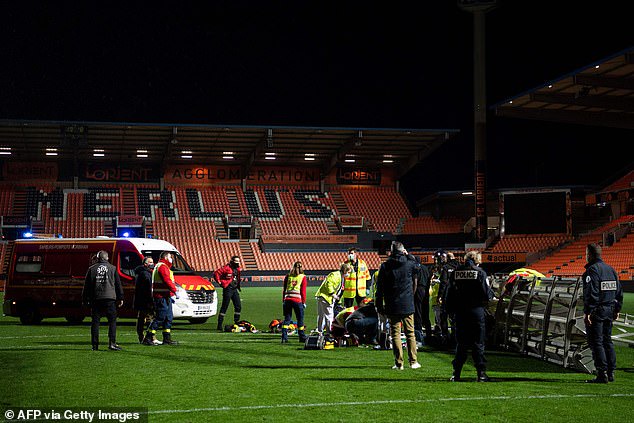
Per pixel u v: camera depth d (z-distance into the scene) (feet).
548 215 183.32
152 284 52.16
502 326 50.83
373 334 50.98
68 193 203.82
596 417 26.66
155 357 44.34
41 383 34.17
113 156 207.92
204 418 26.32
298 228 210.79
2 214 193.67
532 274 49.29
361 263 58.18
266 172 223.51
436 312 53.26
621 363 42.42
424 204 226.38
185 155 209.05
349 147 196.95
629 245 162.20
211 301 73.41
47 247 73.20
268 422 25.68
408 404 28.99
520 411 27.68
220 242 200.54
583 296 34.78
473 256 34.73
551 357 42.27
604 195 176.45
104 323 74.18
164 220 203.51
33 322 72.64
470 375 37.11
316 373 37.58
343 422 25.73
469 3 184.44
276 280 188.34
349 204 222.48
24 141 187.42
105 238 72.79
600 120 172.35
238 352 47.29
